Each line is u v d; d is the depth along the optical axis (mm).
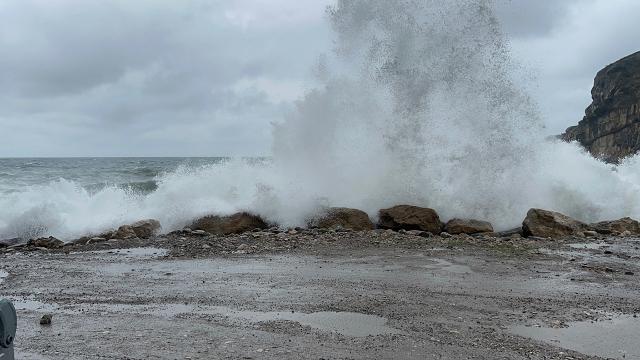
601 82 116875
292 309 6129
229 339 5098
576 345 5027
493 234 12742
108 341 5062
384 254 9766
